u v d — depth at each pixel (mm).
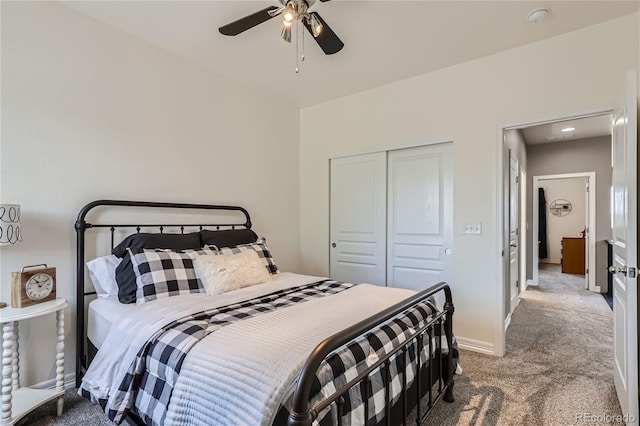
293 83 3441
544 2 2148
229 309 1826
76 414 1923
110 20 2389
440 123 3115
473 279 2922
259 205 3650
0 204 1885
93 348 2123
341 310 1757
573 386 2246
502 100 2791
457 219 3002
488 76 2859
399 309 1543
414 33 2504
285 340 1345
